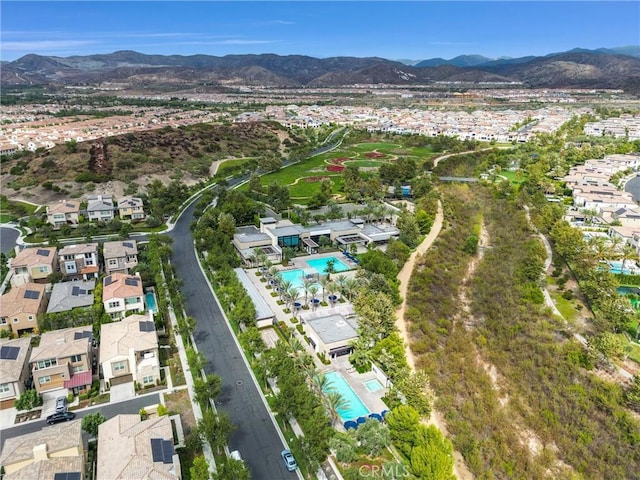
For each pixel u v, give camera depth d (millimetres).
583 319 106438
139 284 108562
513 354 94375
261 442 70000
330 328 95938
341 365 89188
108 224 160625
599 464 67125
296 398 71875
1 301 98312
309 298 115625
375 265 121062
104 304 101000
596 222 170375
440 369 88938
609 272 114688
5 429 71500
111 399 78688
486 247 154625
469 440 69438
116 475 54531
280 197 189125
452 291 122312
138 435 60781
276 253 139625
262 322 101188
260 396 80438
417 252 144875
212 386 76375
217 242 140500
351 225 159000
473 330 104750
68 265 121000
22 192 196000
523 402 81375
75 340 84125
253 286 117188
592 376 85625
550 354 92188
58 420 72688
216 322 104375
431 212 176500
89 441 67625
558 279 126312
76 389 80125
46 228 157000
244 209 169375
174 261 138125
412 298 114500
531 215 176750
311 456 64188
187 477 63188
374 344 92562
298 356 85812
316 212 182000
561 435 73000
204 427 66500
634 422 72562
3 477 54156
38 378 78000
